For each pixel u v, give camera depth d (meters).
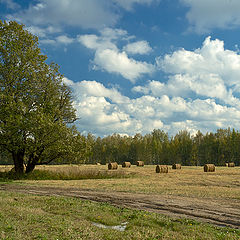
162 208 10.54
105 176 27.27
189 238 6.58
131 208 10.52
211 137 100.31
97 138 116.38
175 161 101.94
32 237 6.50
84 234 6.86
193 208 10.49
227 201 12.05
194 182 21.88
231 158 93.81
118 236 6.79
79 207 10.49
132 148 108.75
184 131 118.00
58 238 6.49
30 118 24.31
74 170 27.91
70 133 26.56
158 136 125.00
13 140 24.34
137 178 26.61
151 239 6.52
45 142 24.89
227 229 7.55
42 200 11.92
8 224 7.51
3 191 15.02
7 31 26.77
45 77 27.67
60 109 28.92
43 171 27.41
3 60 26.19
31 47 27.53
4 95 24.28
